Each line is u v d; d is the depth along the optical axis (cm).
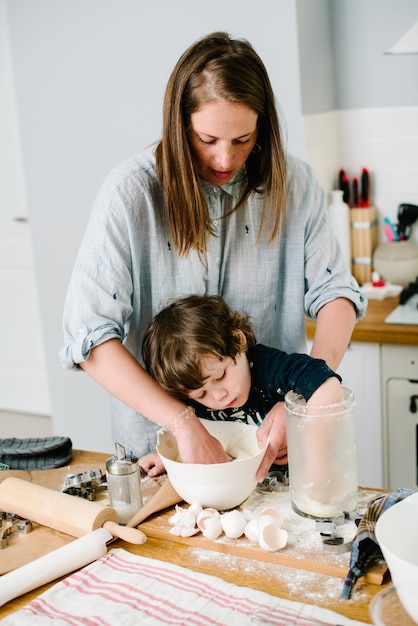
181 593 108
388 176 292
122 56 279
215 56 132
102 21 279
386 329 239
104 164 295
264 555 116
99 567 117
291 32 249
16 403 443
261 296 166
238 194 157
